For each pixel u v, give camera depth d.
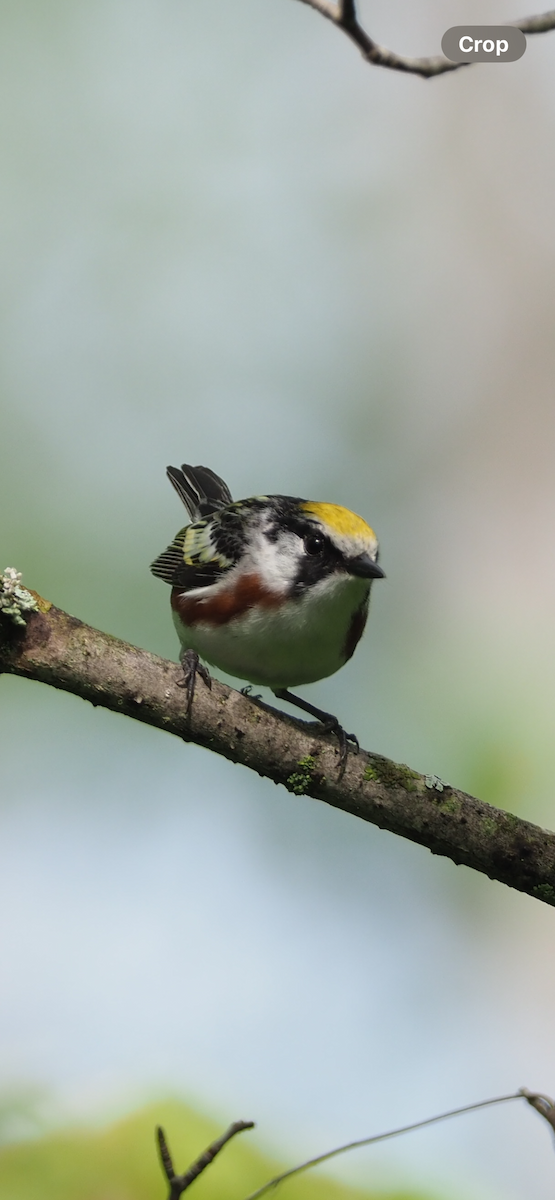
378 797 7.04
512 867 7.00
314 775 7.03
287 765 7.03
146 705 6.81
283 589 8.59
